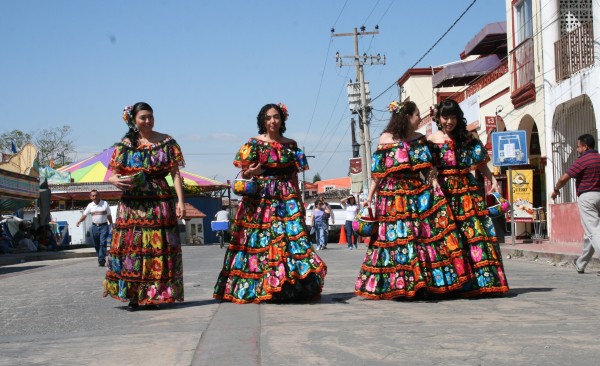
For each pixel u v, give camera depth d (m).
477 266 6.75
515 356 3.83
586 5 18.09
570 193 17.55
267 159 6.69
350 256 17.00
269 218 6.71
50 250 25.67
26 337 5.20
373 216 6.85
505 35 24.34
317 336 4.52
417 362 3.75
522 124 20.56
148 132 6.54
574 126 17.55
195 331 4.93
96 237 16.16
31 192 23.97
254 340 4.46
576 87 16.58
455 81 27.61
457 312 5.66
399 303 6.43
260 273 6.63
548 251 13.80
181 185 6.55
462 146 7.01
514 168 19.59
